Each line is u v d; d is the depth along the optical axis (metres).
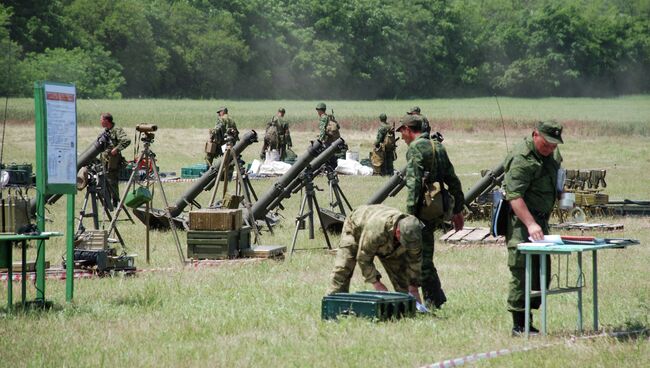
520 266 22.17
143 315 25.30
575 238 22.34
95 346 21.45
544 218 22.44
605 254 38.47
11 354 20.66
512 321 23.78
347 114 180.88
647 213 53.38
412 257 24.33
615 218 52.09
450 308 26.12
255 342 21.77
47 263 33.16
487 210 50.34
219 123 72.00
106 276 32.25
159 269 34.06
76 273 32.25
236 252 36.59
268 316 24.64
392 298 23.72
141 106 193.88
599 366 19.11
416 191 25.48
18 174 64.69
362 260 24.22
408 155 25.86
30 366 19.58
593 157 111.69
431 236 25.95
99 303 26.70
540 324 23.84
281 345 21.28
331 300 23.95
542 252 21.06
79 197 62.81
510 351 20.23
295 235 38.47
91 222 49.84
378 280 24.17
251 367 19.45
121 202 37.50
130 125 145.62
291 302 27.02
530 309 22.69
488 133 160.50
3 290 29.61
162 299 27.69
